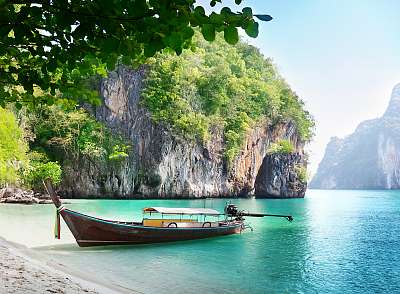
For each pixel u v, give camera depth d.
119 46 3.34
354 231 30.20
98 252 17.59
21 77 4.66
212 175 77.56
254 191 93.88
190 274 14.29
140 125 70.44
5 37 3.62
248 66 104.12
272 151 90.81
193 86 77.19
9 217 30.20
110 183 67.38
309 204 69.81
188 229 21.41
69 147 66.06
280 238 24.64
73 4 3.15
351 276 15.21
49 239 20.33
